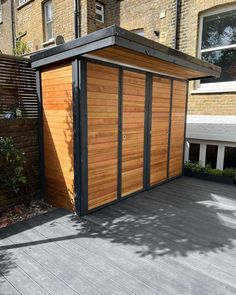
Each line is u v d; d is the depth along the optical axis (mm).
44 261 2328
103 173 3512
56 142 3504
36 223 3121
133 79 3752
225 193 4277
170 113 4688
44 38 8656
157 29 6410
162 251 2504
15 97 3637
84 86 3051
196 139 5637
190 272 2182
